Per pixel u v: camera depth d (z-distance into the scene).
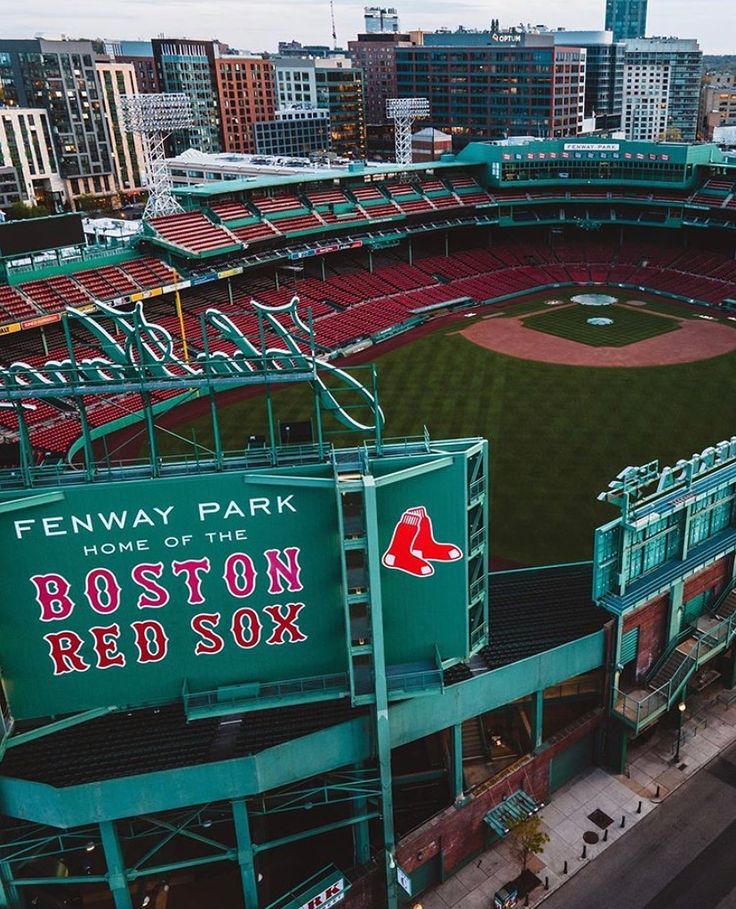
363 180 131.38
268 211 118.88
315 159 171.38
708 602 42.69
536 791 37.47
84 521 28.28
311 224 120.69
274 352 29.72
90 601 29.34
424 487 29.66
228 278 116.12
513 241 144.62
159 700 31.42
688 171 131.62
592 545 56.94
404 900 33.84
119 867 30.31
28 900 34.16
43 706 30.59
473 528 31.80
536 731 36.44
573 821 37.00
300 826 36.75
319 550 29.88
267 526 29.31
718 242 135.88
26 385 28.34
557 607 39.62
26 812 29.31
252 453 30.39
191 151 180.38
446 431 77.56
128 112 124.31
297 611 30.66
